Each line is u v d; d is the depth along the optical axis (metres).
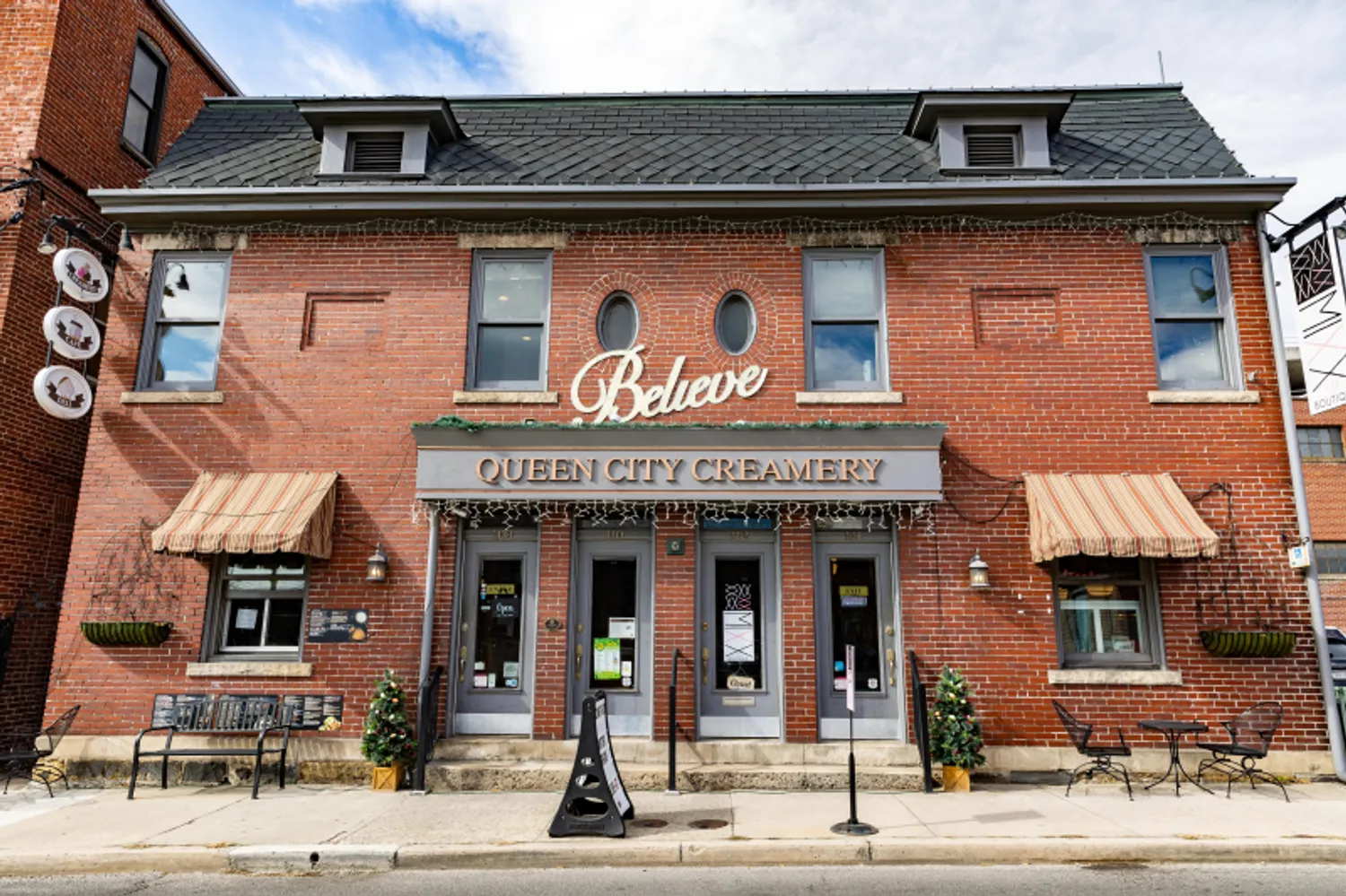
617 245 10.38
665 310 10.19
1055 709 9.06
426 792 8.73
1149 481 9.51
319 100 10.74
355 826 7.43
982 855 6.70
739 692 9.46
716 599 9.73
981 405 9.84
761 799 8.31
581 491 9.32
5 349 10.43
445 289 10.37
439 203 10.24
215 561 9.90
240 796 8.65
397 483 9.91
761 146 11.08
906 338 10.03
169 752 8.64
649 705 9.49
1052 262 10.16
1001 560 9.48
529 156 11.05
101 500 9.95
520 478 9.35
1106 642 9.48
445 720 9.42
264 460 10.00
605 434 9.38
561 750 9.16
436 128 11.18
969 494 9.63
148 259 10.59
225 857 6.74
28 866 6.68
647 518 9.91
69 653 9.61
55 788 9.06
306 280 10.44
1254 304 9.98
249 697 9.45
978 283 10.15
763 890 6.06
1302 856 6.67
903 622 9.38
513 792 8.71
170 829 7.39
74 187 11.53
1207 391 9.77
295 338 10.29
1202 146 10.65
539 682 9.40
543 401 9.98
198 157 11.38
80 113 11.68
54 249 9.94
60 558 11.26
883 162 10.76
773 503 9.54
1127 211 10.12
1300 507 9.36
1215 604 9.34
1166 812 7.71
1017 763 9.05
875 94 12.07
